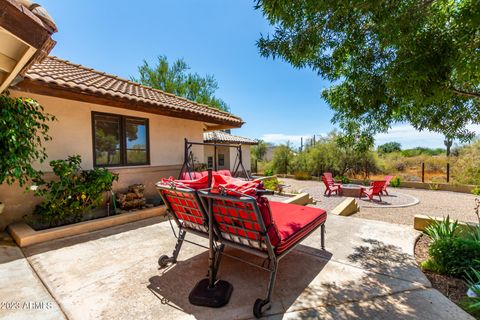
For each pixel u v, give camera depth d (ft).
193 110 21.90
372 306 7.34
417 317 6.78
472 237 10.90
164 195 9.39
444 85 7.51
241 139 55.57
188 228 9.78
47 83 12.60
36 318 6.61
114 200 17.37
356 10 7.61
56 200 14.17
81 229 13.75
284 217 10.57
